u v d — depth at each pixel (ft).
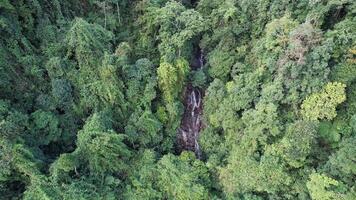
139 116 104.73
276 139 85.71
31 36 106.42
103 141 92.17
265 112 86.33
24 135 91.45
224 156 100.42
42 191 81.61
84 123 105.91
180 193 94.43
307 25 79.41
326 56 77.46
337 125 79.82
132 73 105.50
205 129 107.24
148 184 96.73
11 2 99.96
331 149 81.56
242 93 93.76
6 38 97.81
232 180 91.56
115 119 107.04
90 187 90.27
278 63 86.28
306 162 82.33
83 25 101.81
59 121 100.99
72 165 88.12
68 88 102.42
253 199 86.58
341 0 82.02
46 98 101.14
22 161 82.79
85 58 102.73
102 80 102.83
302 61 79.00
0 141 81.66
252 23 104.99
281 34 87.40
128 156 99.81
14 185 88.84
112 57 102.99
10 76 97.35
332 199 73.67
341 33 80.18
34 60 101.40
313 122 77.82
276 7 97.04
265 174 83.10
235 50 106.42
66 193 84.64
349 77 77.30
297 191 81.66
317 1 85.71
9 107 92.27
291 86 82.89
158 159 102.73
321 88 78.59
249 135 88.07
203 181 98.12
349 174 74.64
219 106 100.89
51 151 100.17
